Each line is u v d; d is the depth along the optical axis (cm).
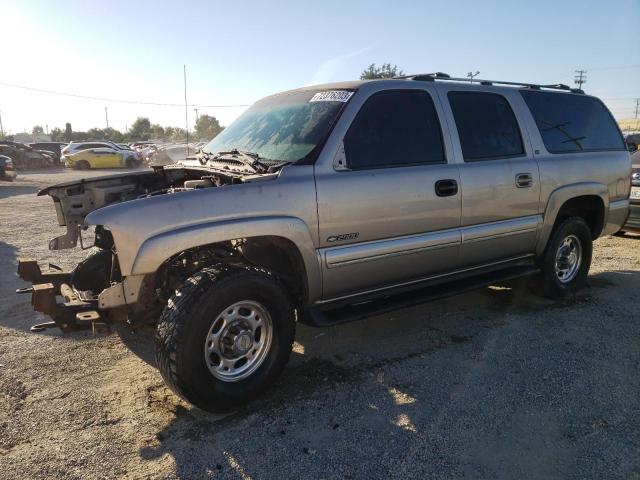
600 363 392
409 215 394
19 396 347
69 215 433
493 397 344
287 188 340
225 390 319
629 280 605
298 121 397
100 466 276
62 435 304
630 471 271
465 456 283
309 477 268
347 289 379
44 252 759
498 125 469
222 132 485
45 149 3678
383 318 489
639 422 315
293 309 352
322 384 364
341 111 376
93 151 3117
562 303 527
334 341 438
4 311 508
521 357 403
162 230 305
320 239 354
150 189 464
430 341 436
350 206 363
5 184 2000
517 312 502
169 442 298
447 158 423
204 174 412
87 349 423
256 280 325
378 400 342
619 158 577
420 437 301
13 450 289
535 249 503
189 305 303
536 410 328
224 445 295
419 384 362
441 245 417
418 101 417
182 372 300
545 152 500
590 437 300
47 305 320
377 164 383
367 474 270
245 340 329
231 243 357
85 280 416
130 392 354
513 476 268
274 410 331
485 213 444
